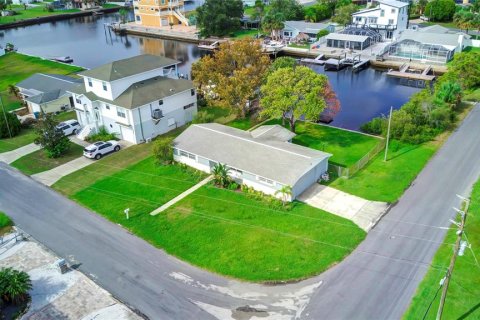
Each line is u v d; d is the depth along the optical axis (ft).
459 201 132.46
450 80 215.31
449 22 406.21
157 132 190.08
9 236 123.85
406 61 303.07
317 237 118.52
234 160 147.02
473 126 185.88
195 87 202.59
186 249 115.96
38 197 144.25
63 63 326.24
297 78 172.55
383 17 360.89
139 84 191.01
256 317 93.86
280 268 107.76
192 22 472.03
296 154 145.18
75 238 122.52
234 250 114.62
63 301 100.42
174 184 148.77
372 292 99.25
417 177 147.23
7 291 98.48
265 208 132.77
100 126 193.26
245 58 204.64
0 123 192.13
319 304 96.58
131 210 134.41
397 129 174.91
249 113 209.97
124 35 467.93
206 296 100.27
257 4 430.20
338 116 217.77
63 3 624.18
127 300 100.12
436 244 114.01
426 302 95.50
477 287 98.78
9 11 570.46
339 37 337.93
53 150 170.81
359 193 139.23
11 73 309.01
